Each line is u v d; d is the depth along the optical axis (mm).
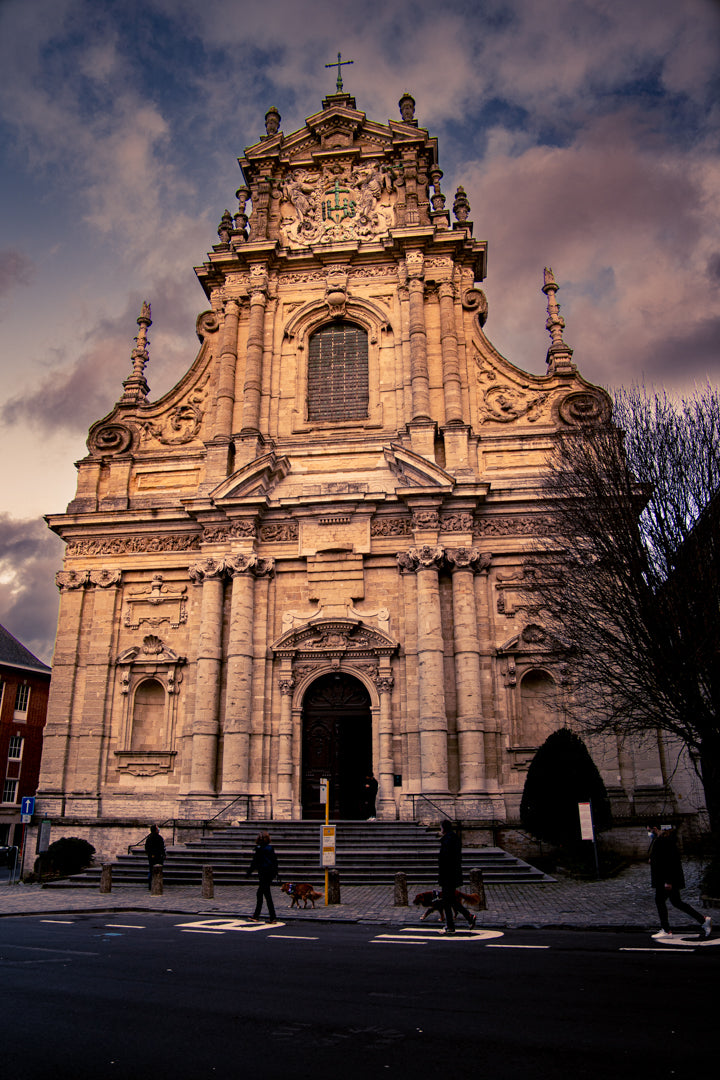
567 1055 6180
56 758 28109
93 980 9062
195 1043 6512
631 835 24750
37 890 21109
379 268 32906
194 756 26672
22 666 50406
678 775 26516
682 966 9891
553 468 24062
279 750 27000
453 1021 7211
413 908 16406
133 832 26281
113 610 29547
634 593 18250
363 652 27531
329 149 34688
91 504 31250
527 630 27141
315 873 21109
